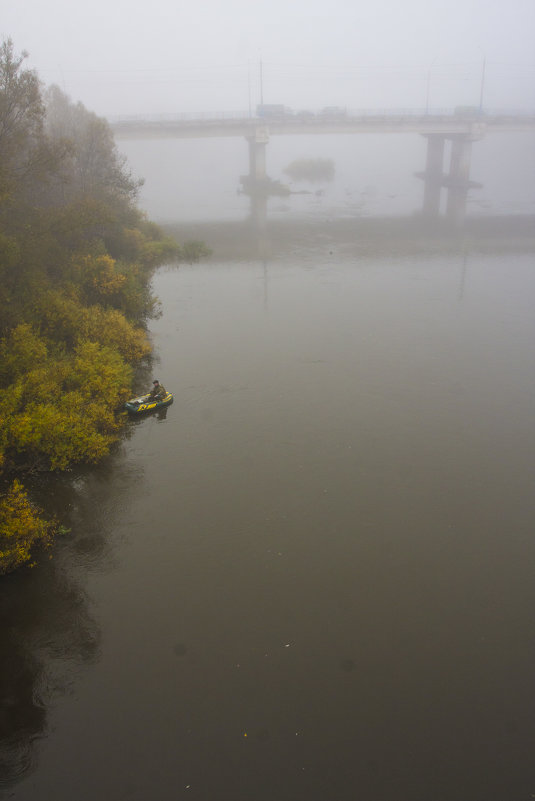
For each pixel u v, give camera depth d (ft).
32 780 34.55
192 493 59.31
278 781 34.40
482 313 113.91
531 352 94.63
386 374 86.17
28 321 79.25
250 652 42.42
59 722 37.86
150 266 148.87
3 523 49.98
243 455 65.72
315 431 70.59
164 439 68.69
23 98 83.71
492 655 42.22
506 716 38.01
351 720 37.78
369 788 33.96
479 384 83.20
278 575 49.21
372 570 49.75
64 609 46.03
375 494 59.36
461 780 34.40
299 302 120.88
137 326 104.12
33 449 62.18
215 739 36.70
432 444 68.13
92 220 95.40
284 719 37.86
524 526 55.16
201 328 105.50
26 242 85.92
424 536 53.72
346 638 43.52
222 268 150.30
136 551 51.75
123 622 44.91
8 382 68.80
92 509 56.85
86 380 72.49
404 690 39.68
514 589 48.06
